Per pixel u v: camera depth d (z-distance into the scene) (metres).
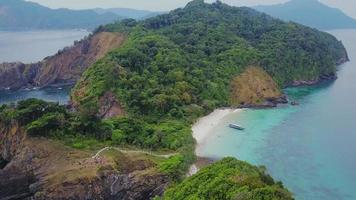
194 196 66.56
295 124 139.00
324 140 123.00
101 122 110.94
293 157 109.50
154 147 109.00
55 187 89.31
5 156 107.88
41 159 98.25
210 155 110.94
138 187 89.12
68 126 107.00
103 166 91.69
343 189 91.00
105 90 139.12
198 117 140.62
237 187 65.06
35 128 103.69
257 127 134.88
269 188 63.31
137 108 131.38
